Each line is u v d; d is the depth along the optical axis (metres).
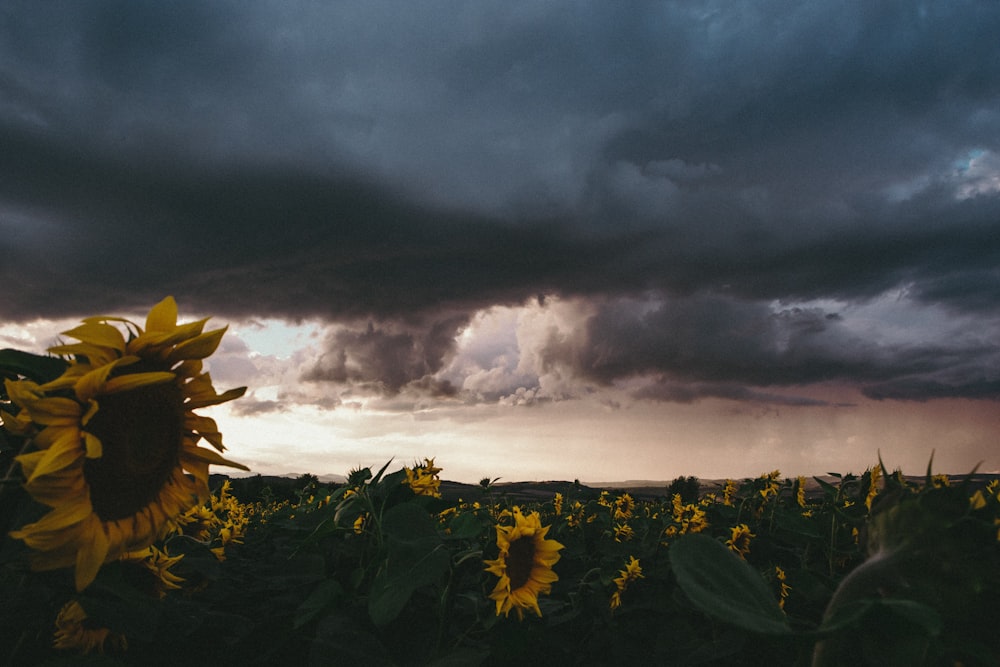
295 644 2.56
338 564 2.70
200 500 1.63
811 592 2.40
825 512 3.69
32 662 1.90
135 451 1.48
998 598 1.01
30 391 1.31
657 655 2.93
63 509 1.34
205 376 1.61
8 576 1.78
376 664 1.91
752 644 2.72
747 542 4.21
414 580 2.03
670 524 5.05
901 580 1.08
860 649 1.12
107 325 1.44
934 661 1.01
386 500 2.69
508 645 2.40
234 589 3.16
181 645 2.40
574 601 3.55
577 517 5.27
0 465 1.51
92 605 1.74
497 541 2.59
